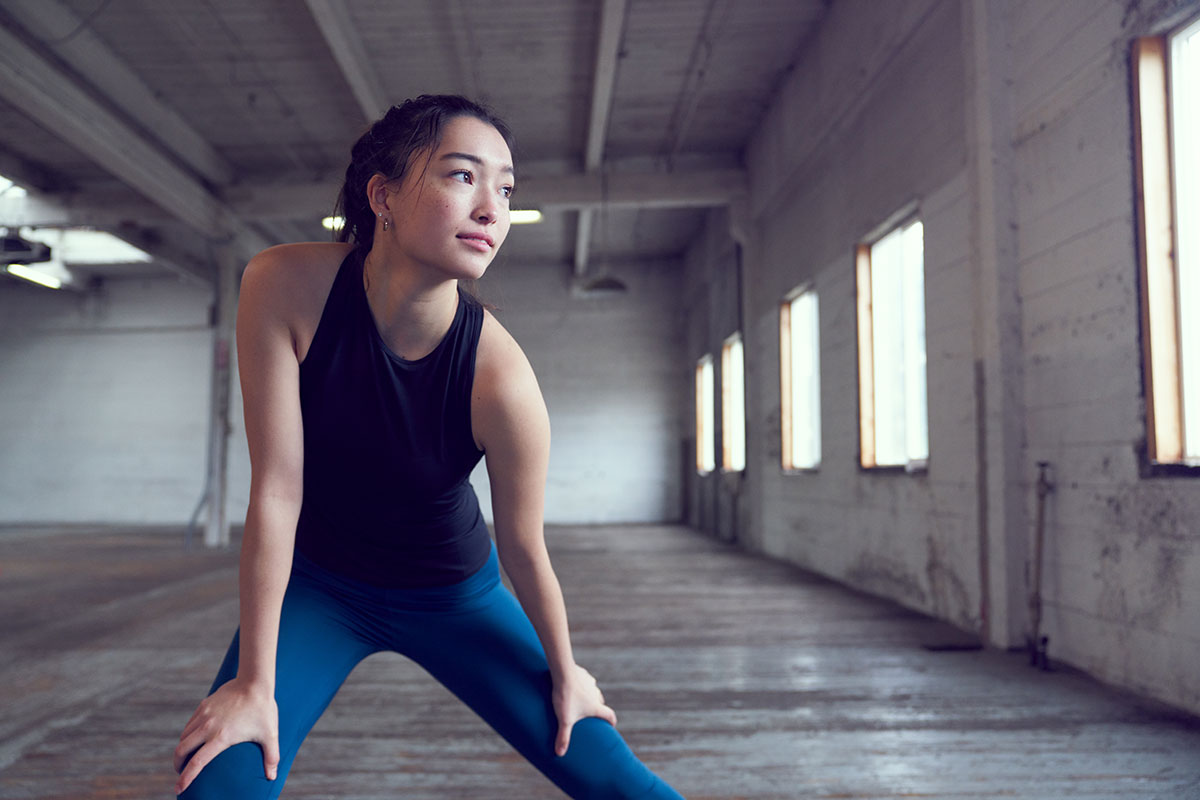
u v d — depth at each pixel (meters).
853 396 6.17
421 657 1.09
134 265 14.03
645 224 12.47
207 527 10.02
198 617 5.05
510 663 1.05
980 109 4.00
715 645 4.07
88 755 2.47
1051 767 2.29
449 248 0.82
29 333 14.80
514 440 0.98
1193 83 2.98
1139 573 3.03
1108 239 3.19
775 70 7.75
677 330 14.30
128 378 14.67
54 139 8.81
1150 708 2.85
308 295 0.90
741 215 9.42
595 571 7.26
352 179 0.95
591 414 14.28
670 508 14.15
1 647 4.17
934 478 4.79
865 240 5.99
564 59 7.49
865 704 2.97
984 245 3.99
